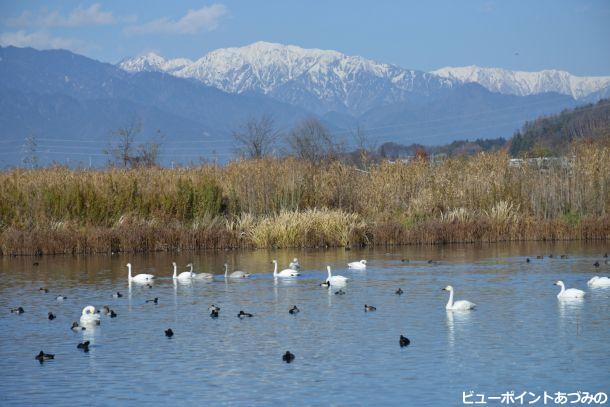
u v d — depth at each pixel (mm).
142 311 40188
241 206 71125
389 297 43031
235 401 26047
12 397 26703
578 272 51062
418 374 28469
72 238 63906
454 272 51625
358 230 67812
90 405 25922
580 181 73875
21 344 33656
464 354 30844
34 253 62875
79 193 67500
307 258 59906
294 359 30594
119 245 64875
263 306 41125
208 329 35875
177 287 47562
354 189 73438
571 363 29516
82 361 30859
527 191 74188
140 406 25781
